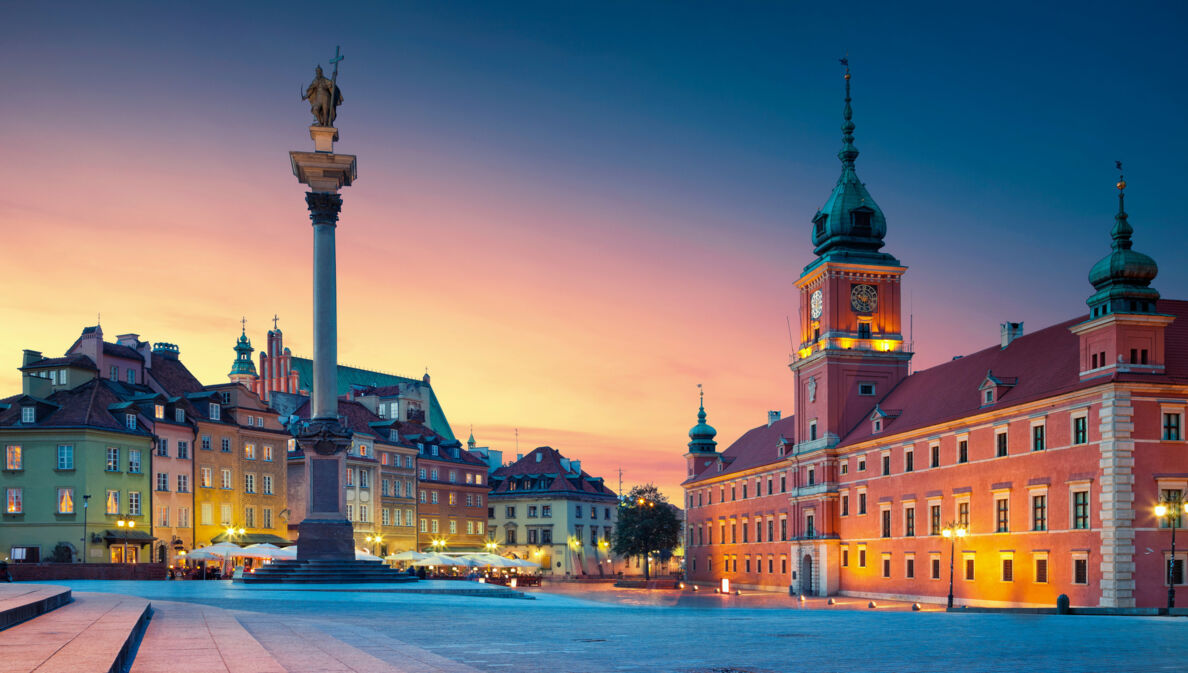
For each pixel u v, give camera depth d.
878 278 108.75
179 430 98.62
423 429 154.00
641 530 145.50
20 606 19.41
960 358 97.31
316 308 58.94
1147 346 67.50
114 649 14.65
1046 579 72.19
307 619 28.91
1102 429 67.00
